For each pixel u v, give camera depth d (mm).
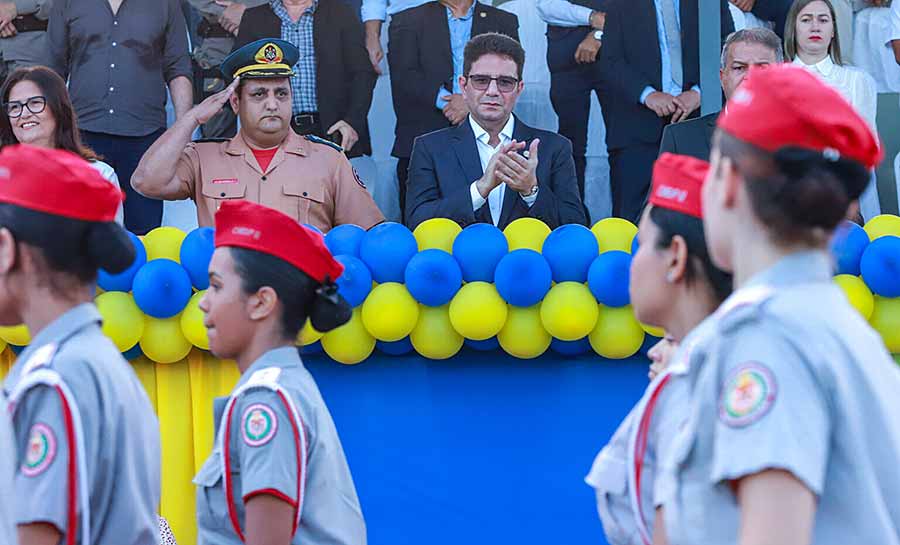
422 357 5559
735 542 2168
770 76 2209
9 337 5383
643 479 2748
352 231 5703
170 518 5457
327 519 3549
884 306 5477
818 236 2242
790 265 2236
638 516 2756
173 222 7992
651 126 7805
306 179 6469
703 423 2221
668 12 7812
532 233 5688
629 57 7840
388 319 5324
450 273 5312
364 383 5555
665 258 2791
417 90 7840
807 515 2043
